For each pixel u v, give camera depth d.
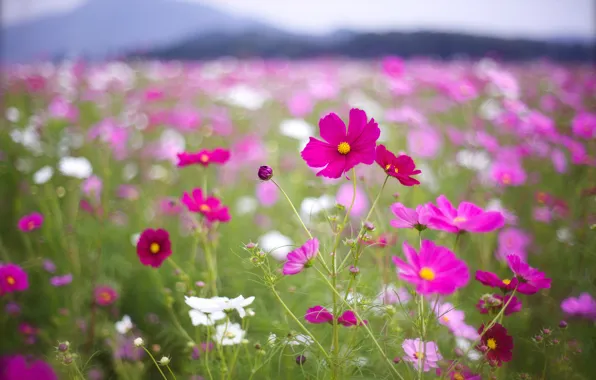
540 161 1.65
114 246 1.24
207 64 5.19
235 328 0.81
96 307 1.06
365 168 1.30
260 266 0.72
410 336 0.87
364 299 0.75
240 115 2.40
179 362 0.97
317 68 4.95
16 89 3.05
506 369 0.83
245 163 1.62
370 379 0.75
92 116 2.63
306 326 0.90
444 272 0.65
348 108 2.39
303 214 1.24
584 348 0.86
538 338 0.82
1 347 1.00
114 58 4.30
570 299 0.91
